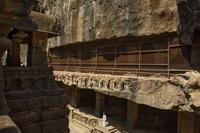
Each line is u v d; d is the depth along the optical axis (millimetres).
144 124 19250
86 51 21953
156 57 13977
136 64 15500
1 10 3615
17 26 6711
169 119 19641
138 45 15383
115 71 17281
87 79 19266
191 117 12867
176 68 12516
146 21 13633
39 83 7039
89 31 19188
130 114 18219
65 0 23000
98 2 17672
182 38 11281
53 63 30266
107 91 16453
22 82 6492
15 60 8352
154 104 12422
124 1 15070
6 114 3967
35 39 7590
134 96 13898
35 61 7539
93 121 20391
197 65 11062
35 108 6441
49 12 27234
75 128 21172
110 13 16469
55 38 26500
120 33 15656
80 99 26297
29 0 4055
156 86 12320
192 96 9719
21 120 6020
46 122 6699
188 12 10039
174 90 11227
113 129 18125
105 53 18938
